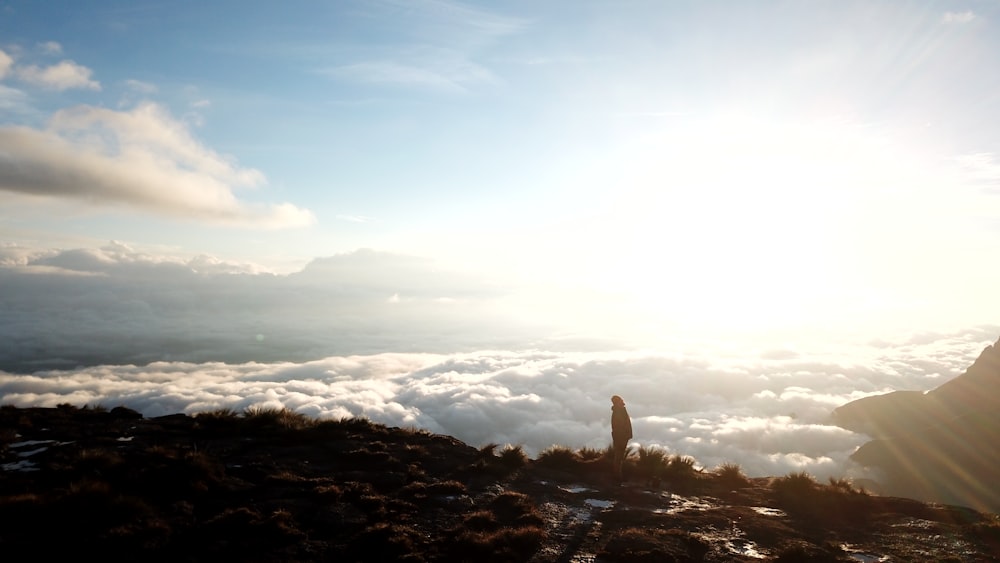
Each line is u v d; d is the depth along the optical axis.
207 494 11.05
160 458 12.44
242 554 8.71
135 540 8.66
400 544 9.33
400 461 14.75
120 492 10.35
